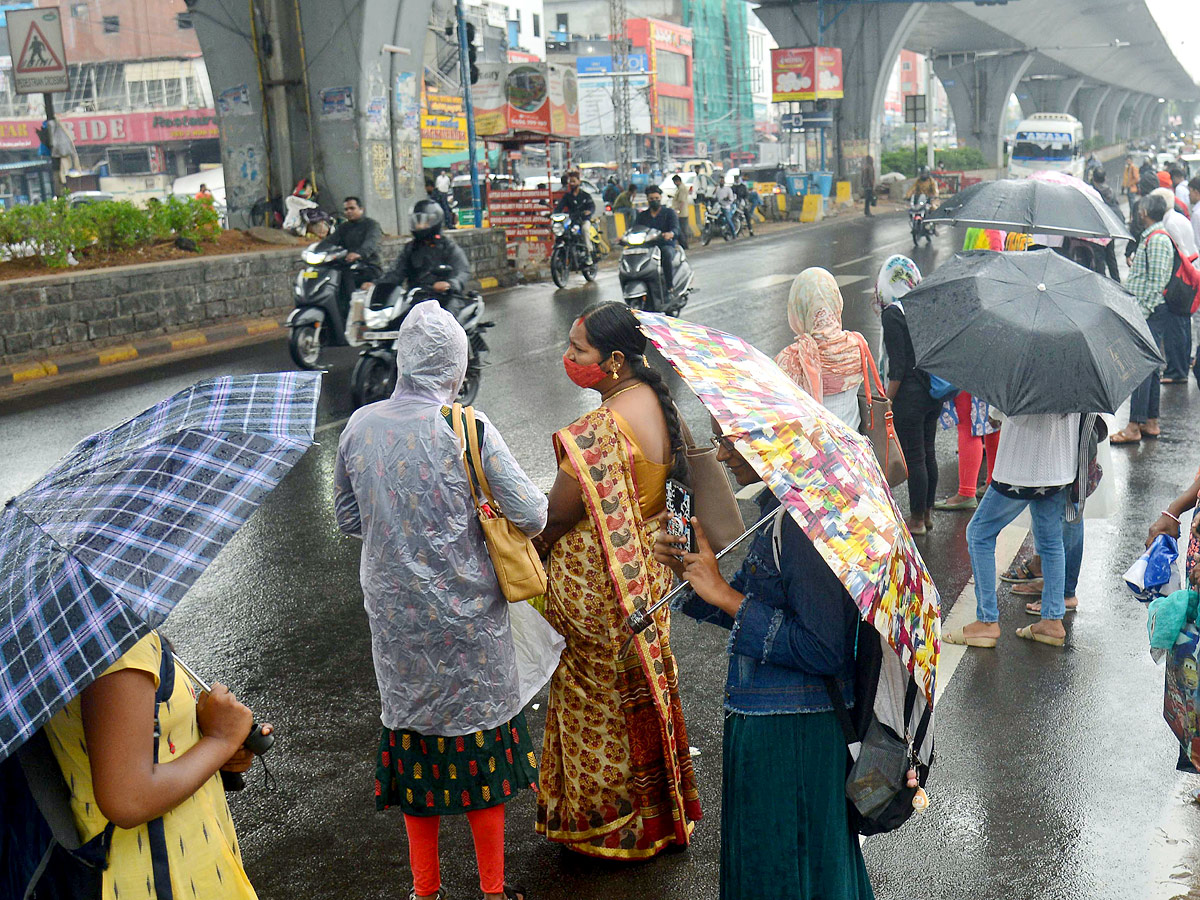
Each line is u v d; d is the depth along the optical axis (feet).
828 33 159.63
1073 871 10.78
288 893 10.76
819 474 7.38
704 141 261.65
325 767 13.12
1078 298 14.48
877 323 45.73
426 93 98.43
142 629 5.20
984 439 22.26
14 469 27.17
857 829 8.36
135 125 184.34
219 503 5.71
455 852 11.43
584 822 10.89
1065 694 14.55
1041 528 15.88
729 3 291.17
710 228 95.30
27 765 5.81
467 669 9.58
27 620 5.23
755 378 8.09
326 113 64.85
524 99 80.12
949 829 11.56
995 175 176.35
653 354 38.50
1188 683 10.65
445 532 9.39
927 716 7.88
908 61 429.38
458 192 112.78
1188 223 30.25
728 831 8.39
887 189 161.68
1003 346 14.06
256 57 64.54
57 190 53.72
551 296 60.23
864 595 7.00
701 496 10.49
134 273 44.93
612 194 119.65
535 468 25.59
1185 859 10.94
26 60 52.16
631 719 10.69
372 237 36.99
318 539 21.61
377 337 30.30
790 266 72.43
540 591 9.61
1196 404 30.71
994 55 222.28
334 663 16.05
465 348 9.72
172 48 184.14
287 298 53.21
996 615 16.12
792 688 8.10
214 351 44.68
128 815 5.76
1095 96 333.01
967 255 15.98
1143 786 12.31
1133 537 20.68
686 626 17.20
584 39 237.86
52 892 6.05
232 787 7.02
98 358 41.91
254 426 6.17
